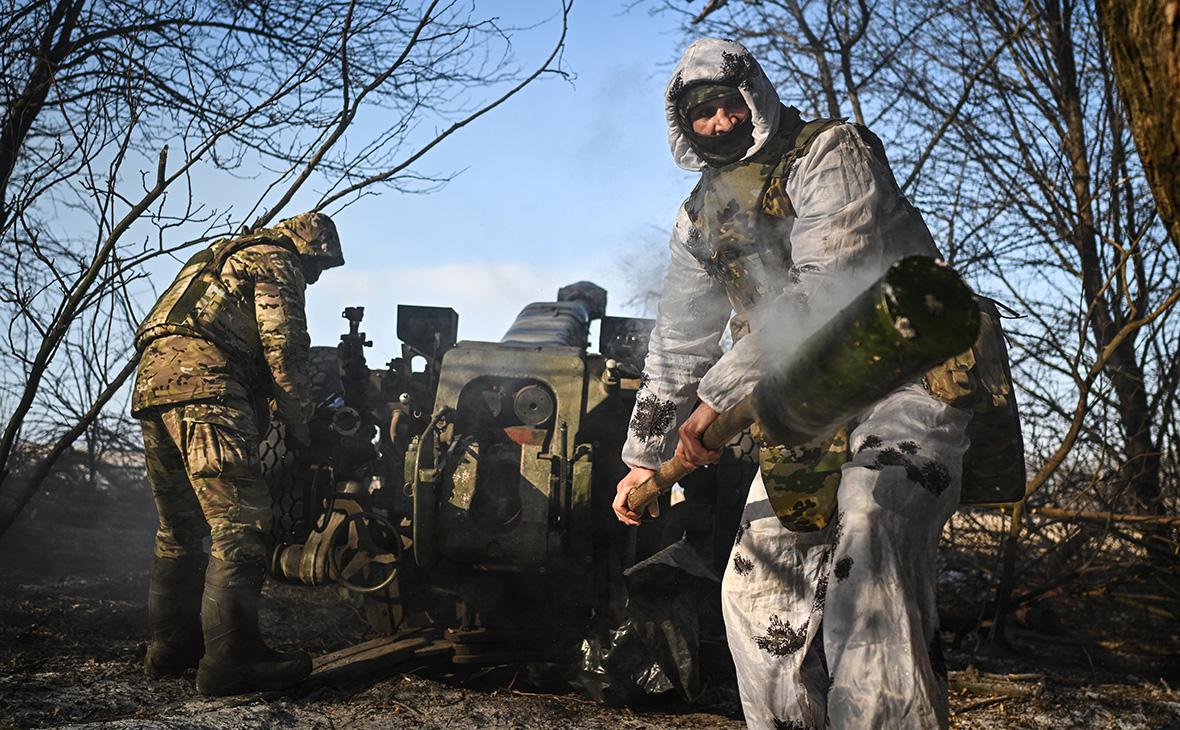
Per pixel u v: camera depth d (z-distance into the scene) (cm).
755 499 239
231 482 346
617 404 391
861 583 195
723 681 385
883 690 188
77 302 428
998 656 488
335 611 482
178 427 347
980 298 233
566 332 476
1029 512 543
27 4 458
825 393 155
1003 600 501
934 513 205
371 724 321
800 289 216
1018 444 229
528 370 388
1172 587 526
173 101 501
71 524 654
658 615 351
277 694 343
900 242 227
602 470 388
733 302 246
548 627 381
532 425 384
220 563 341
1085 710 370
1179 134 117
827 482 211
